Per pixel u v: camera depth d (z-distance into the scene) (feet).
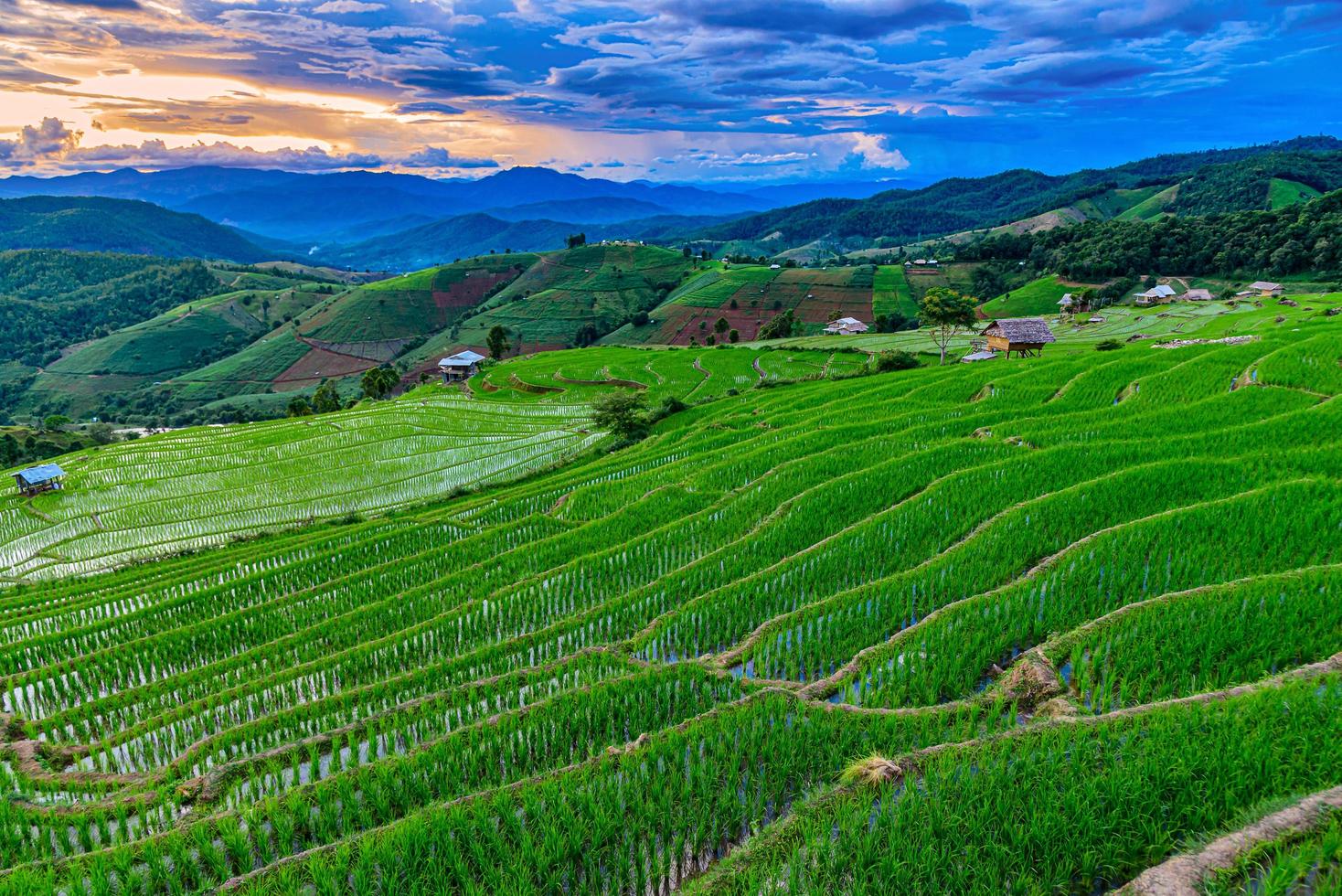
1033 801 34.73
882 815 35.53
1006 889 31.40
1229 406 116.78
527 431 280.10
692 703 54.60
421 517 147.74
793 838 35.94
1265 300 430.20
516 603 84.99
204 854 41.22
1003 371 193.67
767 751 44.27
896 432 133.90
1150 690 47.29
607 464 171.42
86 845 47.39
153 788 56.24
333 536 142.20
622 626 74.79
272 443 268.62
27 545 178.91
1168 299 509.35
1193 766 35.22
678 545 96.37
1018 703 48.85
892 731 45.70
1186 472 85.25
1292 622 50.67
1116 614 55.47
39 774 60.49
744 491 112.98
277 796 46.42
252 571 123.95
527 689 62.64
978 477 95.86
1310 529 65.82
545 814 40.19
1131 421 116.37
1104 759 37.55
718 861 36.99
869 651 57.77
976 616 59.67
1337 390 118.83
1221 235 573.33
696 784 42.04
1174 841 32.04
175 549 169.17
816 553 81.61
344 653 77.82
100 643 97.35
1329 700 38.81
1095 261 603.67
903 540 81.76
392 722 59.00
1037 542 74.43
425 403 348.18
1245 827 30.78
